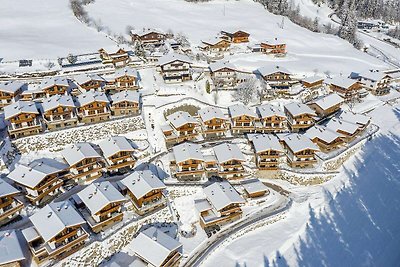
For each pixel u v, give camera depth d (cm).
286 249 5244
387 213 5962
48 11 12681
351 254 5181
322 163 6694
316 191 6362
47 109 6425
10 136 6122
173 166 6288
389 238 5478
